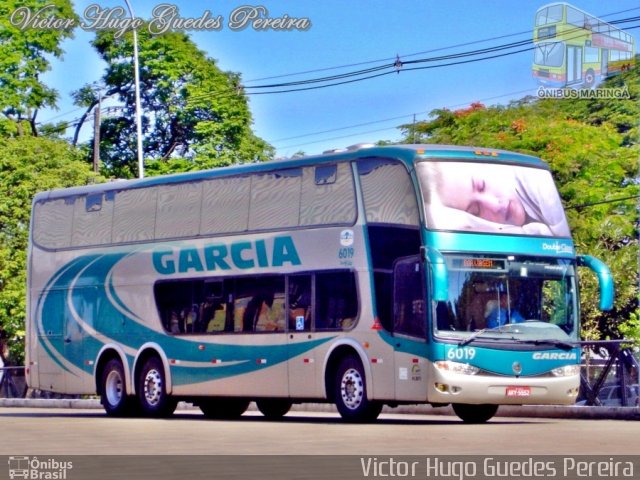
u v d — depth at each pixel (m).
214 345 26.56
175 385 27.50
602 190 45.94
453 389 22.39
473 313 22.75
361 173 23.81
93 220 30.05
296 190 25.14
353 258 23.73
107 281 29.34
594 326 43.88
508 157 23.89
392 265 23.02
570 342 23.67
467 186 23.19
